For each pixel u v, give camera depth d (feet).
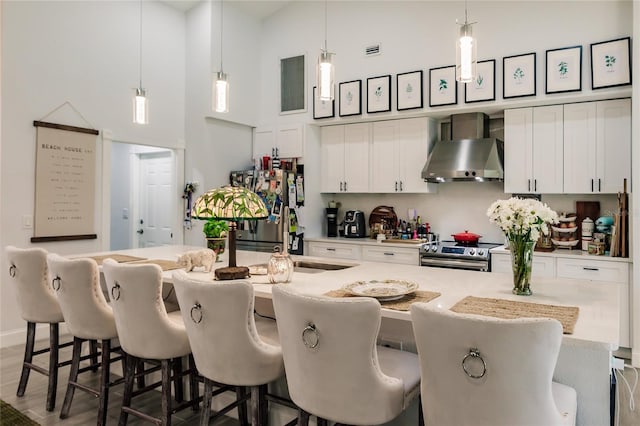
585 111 12.98
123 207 20.07
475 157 14.26
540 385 4.08
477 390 4.27
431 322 4.43
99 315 8.06
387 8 16.34
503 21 14.10
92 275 8.03
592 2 12.78
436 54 15.33
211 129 17.65
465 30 8.21
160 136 17.10
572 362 5.89
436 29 15.34
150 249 12.62
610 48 12.29
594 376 5.77
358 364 4.94
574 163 13.10
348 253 16.51
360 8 16.94
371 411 5.04
